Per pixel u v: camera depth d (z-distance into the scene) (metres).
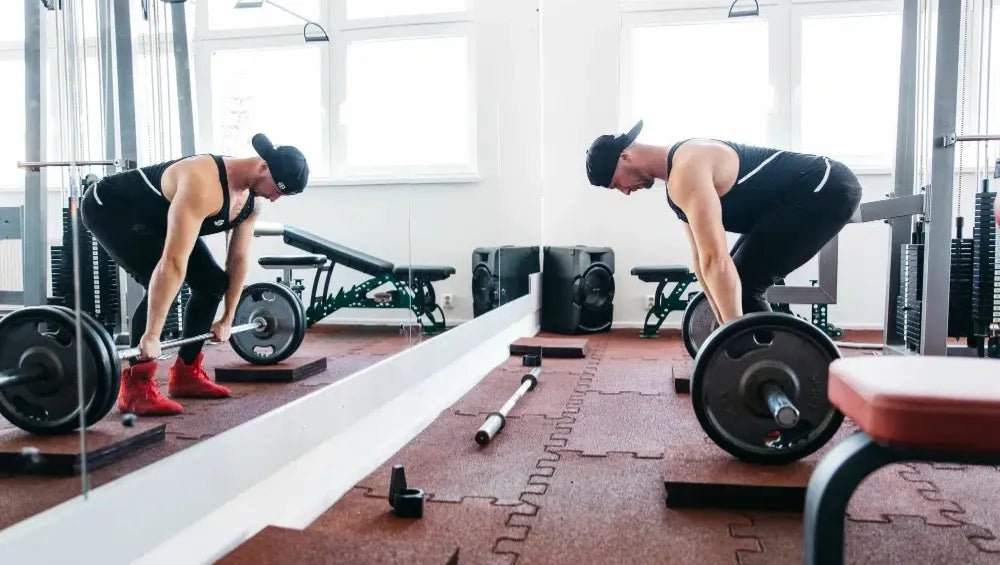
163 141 2.29
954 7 3.03
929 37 3.63
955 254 3.25
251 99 2.33
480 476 2.04
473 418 2.68
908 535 1.63
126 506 1.19
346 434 1.97
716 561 1.50
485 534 1.64
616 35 5.16
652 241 5.23
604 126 5.21
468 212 4.01
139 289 1.87
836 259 4.05
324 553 1.39
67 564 1.06
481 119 4.16
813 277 5.03
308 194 2.71
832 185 2.21
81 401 1.33
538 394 3.08
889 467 2.08
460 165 3.90
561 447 2.30
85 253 1.70
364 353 2.87
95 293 1.76
